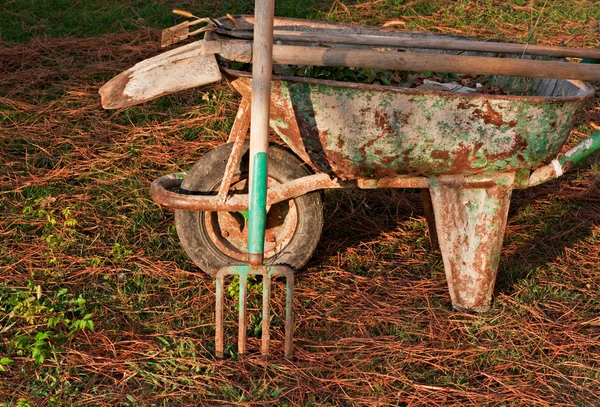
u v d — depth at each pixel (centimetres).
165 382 313
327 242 425
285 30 407
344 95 316
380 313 366
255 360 328
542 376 328
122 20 691
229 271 318
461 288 363
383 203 463
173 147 509
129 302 367
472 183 345
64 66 605
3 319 345
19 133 509
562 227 446
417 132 325
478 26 720
